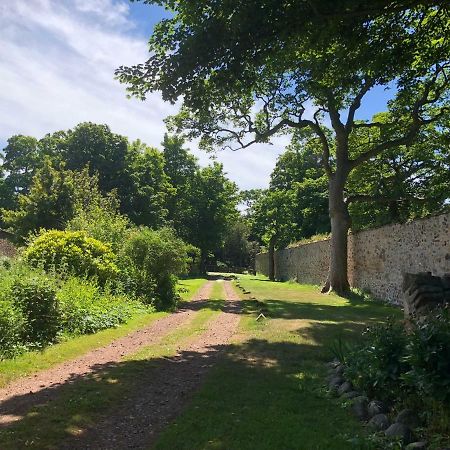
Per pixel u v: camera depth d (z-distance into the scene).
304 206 40.97
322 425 4.68
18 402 5.52
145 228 18.28
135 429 4.77
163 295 16.77
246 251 75.25
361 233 21.42
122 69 8.21
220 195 52.88
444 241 13.70
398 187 25.34
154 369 7.27
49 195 25.20
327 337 9.73
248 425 4.68
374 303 17.44
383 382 5.22
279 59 10.11
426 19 10.66
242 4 7.11
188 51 7.54
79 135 41.81
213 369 7.19
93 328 10.52
